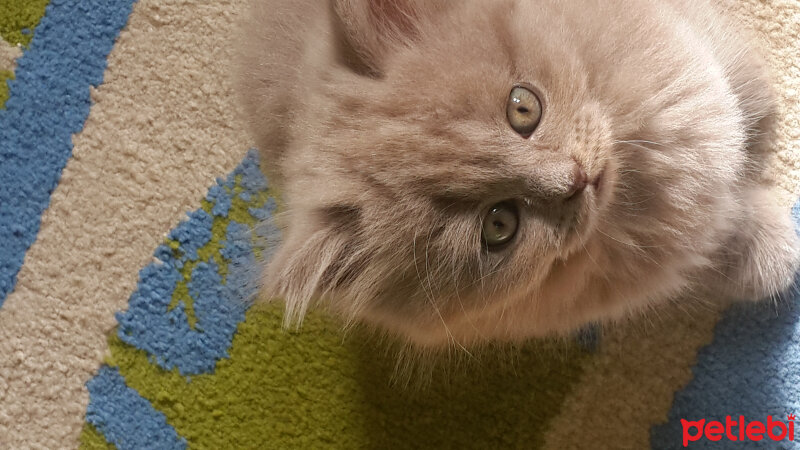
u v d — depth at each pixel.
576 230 0.33
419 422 0.45
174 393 0.45
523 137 0.33
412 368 0.43
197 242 0.46
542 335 0.40
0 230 0.47
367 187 0.33
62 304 0.46
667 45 0.36
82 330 0.46
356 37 0.33
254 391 0.45
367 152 0.33
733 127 0.37
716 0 0.41
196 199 0.47
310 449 0.45
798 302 0.42
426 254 0.34
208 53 0.47
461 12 0.33
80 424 0.45
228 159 0.47
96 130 0.47
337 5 0.32
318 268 0.33
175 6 0.47
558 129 0.33
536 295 0.36
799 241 0.42
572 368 0.44
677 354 0.44
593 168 0.33
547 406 0.44
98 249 0.46
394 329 0.37
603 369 0.44
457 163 0.32
